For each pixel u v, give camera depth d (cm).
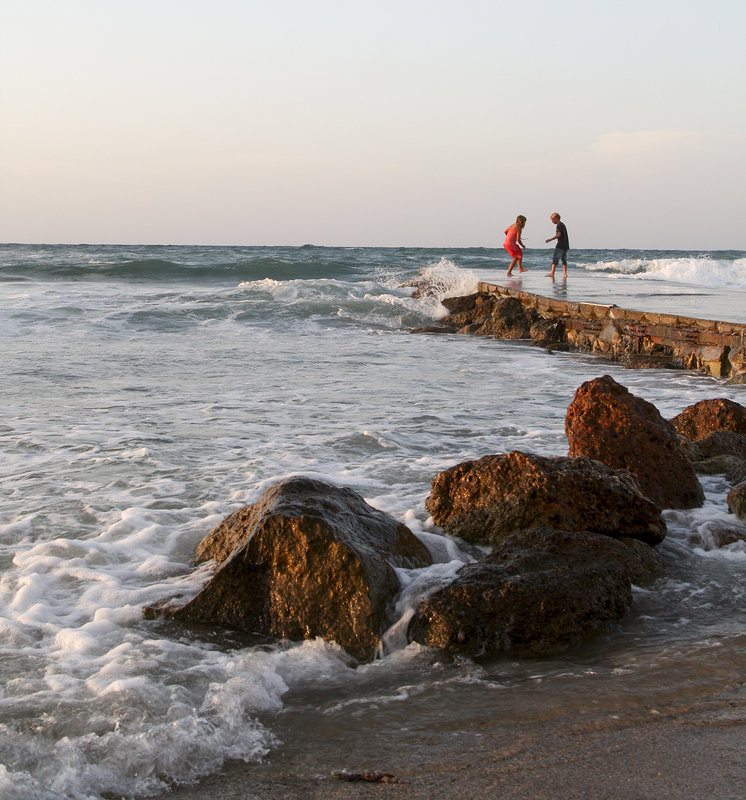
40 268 3759
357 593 450
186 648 439
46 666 412
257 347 1748
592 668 419
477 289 2509
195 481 747
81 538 605
